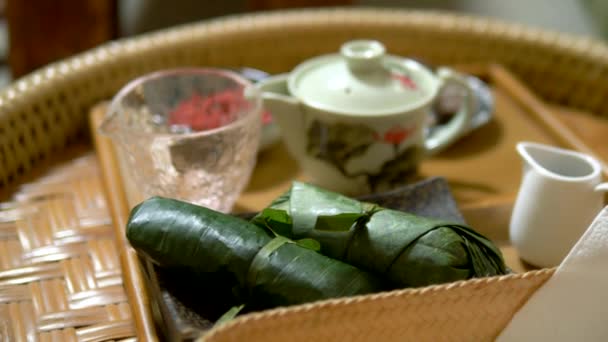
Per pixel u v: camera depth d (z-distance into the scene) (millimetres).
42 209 472
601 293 361
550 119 545
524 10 1112
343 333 346
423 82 468
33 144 519
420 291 345
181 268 375
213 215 382
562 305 364
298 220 387
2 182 495
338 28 623
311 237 385
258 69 622
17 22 903
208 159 428
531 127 549
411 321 351
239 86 479
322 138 455
